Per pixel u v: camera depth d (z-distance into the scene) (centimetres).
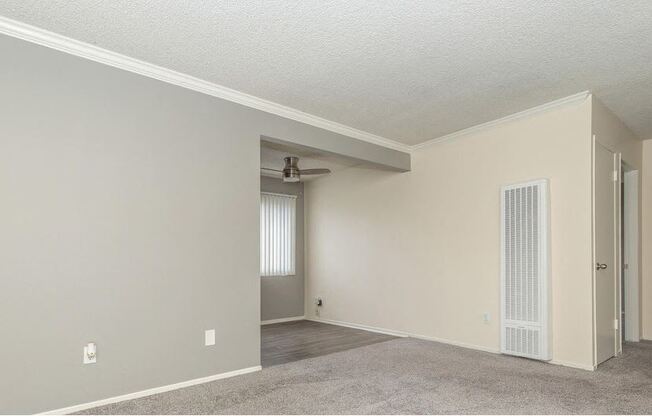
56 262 273
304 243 716
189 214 338
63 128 282
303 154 544
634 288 495
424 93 375
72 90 287
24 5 244
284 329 600
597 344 372
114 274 296
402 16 252
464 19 255
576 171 382
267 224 671
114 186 301
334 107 410
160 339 315
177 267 328
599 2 236
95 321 286
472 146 475
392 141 522
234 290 361
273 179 685
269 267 668
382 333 564
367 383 329
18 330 258
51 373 267
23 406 257
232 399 294
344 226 644
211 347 343
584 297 371
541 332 387
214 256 350
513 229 416
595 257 372
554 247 393
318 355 434
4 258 256
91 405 279
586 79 345
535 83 353
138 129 315
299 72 333
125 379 296
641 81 348
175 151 333
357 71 330
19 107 266
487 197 456
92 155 292
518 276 409
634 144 502
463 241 477
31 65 271
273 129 401
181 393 308
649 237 511
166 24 264
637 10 244
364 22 260
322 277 677
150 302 312
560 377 342
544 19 255
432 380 337
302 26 265
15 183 262
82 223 285
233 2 239
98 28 269
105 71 302
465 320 469
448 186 498
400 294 549
